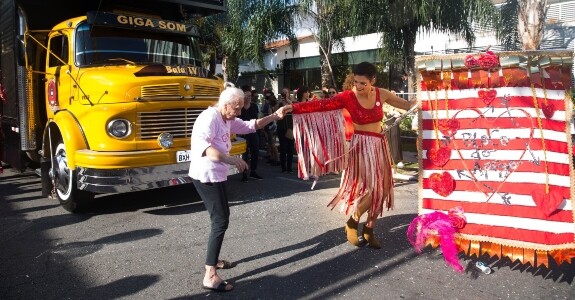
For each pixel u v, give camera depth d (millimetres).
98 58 6438
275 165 10398
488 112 4031
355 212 4637
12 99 7469
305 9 15445
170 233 5281
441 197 4152
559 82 3834
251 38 16469
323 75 16312
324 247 4750
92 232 5367
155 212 6172
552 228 3725
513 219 3852
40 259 4551
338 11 14648
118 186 5574
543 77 3887
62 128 5844
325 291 3760
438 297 3617
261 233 5234
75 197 6051
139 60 6742
